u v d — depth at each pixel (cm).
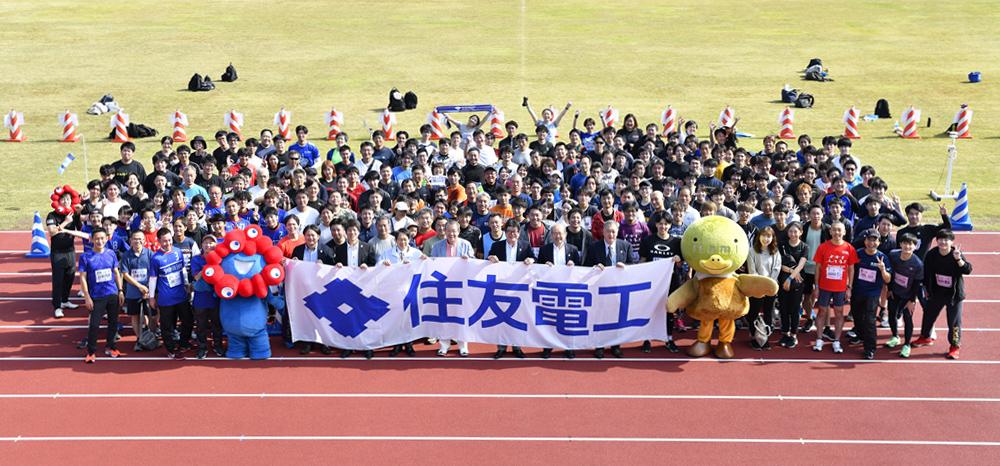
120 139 2906
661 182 1764
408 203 1548
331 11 5512
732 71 3894
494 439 1159
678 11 5500
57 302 1570
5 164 2656
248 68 3962
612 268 1368
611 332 1391
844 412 1230
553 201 1642
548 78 3772
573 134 2064
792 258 1409
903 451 1136
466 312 1395
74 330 1515
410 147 1961
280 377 1333
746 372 1350
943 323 1551
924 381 1323
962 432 1181
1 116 3180
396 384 1311
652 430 1181
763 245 1393
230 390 1289
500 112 2959
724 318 1367
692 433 1173
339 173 1806
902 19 5081
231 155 2002
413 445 1144
